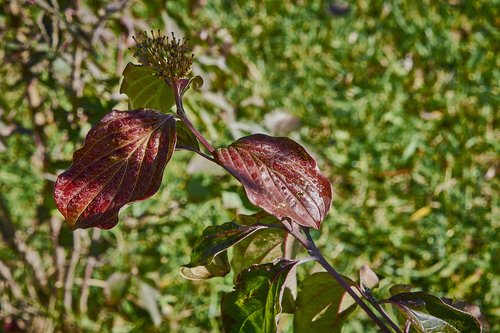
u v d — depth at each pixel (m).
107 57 2.36
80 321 2.51
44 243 2.69
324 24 4.12
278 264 1.15
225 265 1.27
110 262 2.67
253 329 1.15
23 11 2.24
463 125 3.52
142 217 2.65
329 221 3.07
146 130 1.07
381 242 3.04
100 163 1.05
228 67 2.32
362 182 3.31
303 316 1.32
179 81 1.17
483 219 3.12
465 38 4.09
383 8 4.17
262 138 1.13
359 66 3.90
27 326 2.43
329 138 3.51
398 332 1.18
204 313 2.71
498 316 2.70
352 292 1.18
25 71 2.21
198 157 1.98
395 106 3.62
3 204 2.42
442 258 2.94
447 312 1.17
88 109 2.13
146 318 2.66
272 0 4.22
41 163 2.47
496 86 3.77
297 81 3.80
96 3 2.28
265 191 1.08
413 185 3.34
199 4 2.74
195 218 2.88
